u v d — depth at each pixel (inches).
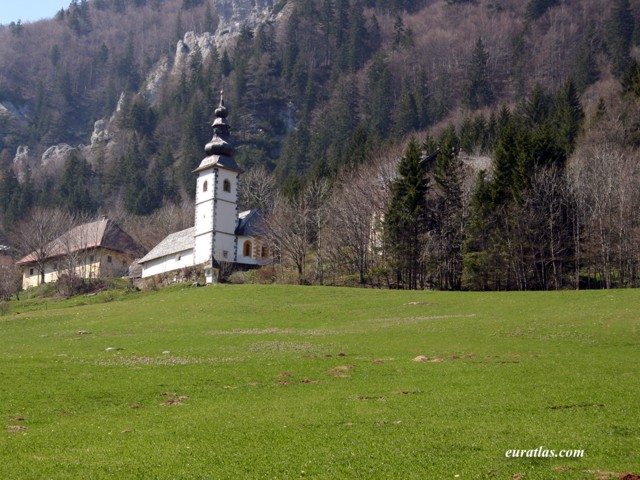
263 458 730.2
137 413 954.1
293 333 1929.1
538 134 3769.7
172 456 737.6
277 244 3789.4
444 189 3585.1
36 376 1208.8
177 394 1087.0
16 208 6732.3
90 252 4820.4
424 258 3243.1
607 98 5743.1
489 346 1557.6
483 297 2472.9
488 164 4665.4
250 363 1385.3
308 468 697.0
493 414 911.0
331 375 1245.1
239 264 3949.3
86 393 1076.5
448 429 834.2
